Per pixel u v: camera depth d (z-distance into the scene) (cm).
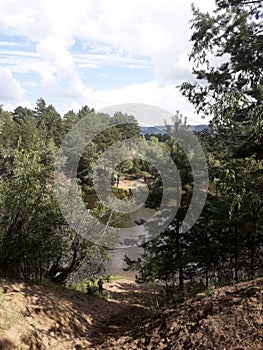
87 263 1333
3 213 970
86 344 672
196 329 505
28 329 616
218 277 1102
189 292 970
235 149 995
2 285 800
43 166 1052
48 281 1116
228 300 548
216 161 991
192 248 1027
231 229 982
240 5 1060
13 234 977
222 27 1068
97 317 884
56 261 1241
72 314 805
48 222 1099
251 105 871
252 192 653
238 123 853
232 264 1105
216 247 1020
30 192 991
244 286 597
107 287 1541
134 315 943
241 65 1027
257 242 1018
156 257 1027
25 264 1051
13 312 643
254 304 497
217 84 1057
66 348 635
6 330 576
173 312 627
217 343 454
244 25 1023
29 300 760
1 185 988
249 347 415
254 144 916
